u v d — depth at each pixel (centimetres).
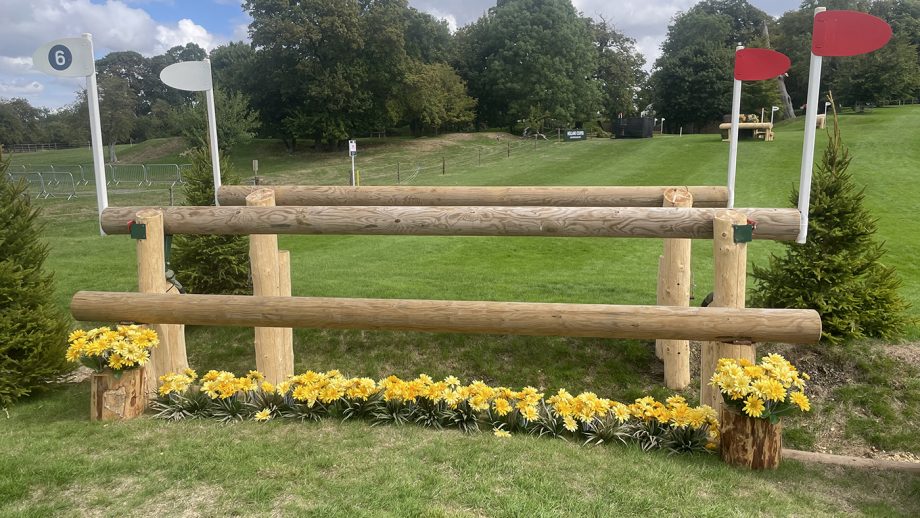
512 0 5431
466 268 1064
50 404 553
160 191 2531
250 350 711
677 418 449
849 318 621
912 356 603
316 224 506
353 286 906
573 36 5191
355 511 312
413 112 4659
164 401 496
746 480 392
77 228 1733
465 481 353
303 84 4138
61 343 603
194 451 393
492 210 491
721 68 5519
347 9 4038
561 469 378
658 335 439
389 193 679
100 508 319
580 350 671
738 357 470
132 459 380
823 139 2864
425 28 4800
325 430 441
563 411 456
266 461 375
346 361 671
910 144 2512
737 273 479
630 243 1285
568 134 4294
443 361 665
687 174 2270
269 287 575
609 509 328
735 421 422
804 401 412
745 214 480
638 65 6397
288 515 309
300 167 3619
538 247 1259
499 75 5169
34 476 353
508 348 675
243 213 520
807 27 5575
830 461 460
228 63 6072
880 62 4478
